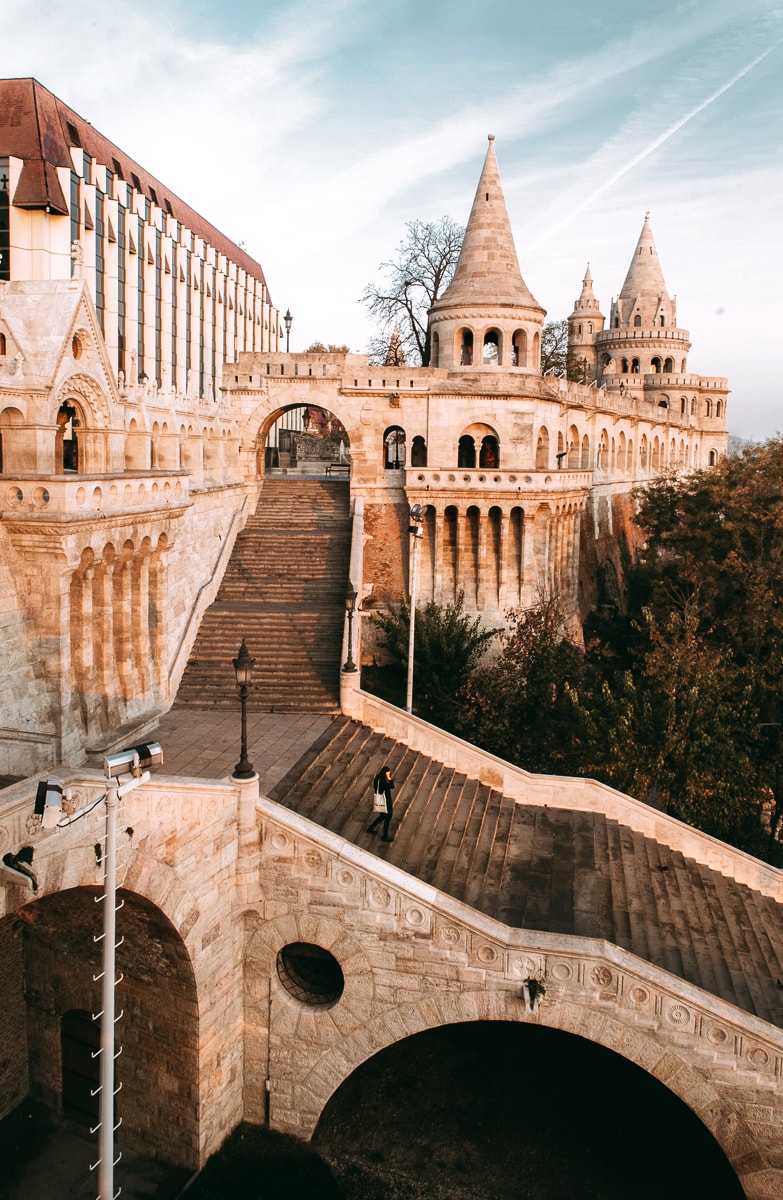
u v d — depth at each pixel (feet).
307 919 64.03
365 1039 63.87
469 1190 61.72
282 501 151.23
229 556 130.82
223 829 61.93
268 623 112.78
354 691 94.73
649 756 95.50
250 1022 66.85
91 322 74.38
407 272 208.95
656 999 57.98
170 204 230.27
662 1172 63.16
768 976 69.00
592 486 193.77
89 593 74.74
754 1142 57.47
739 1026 56.65
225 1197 60.75
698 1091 58.03
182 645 102.63
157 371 217.15
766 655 125.59
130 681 84.99
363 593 146.51
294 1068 66.03
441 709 120.78
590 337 303.48
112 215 189.98
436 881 69.67
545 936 60.39
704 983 65.05
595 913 70.08
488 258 148.46
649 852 86.12
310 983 67.92
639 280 296.71
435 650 123.03
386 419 146.72
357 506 143.23
